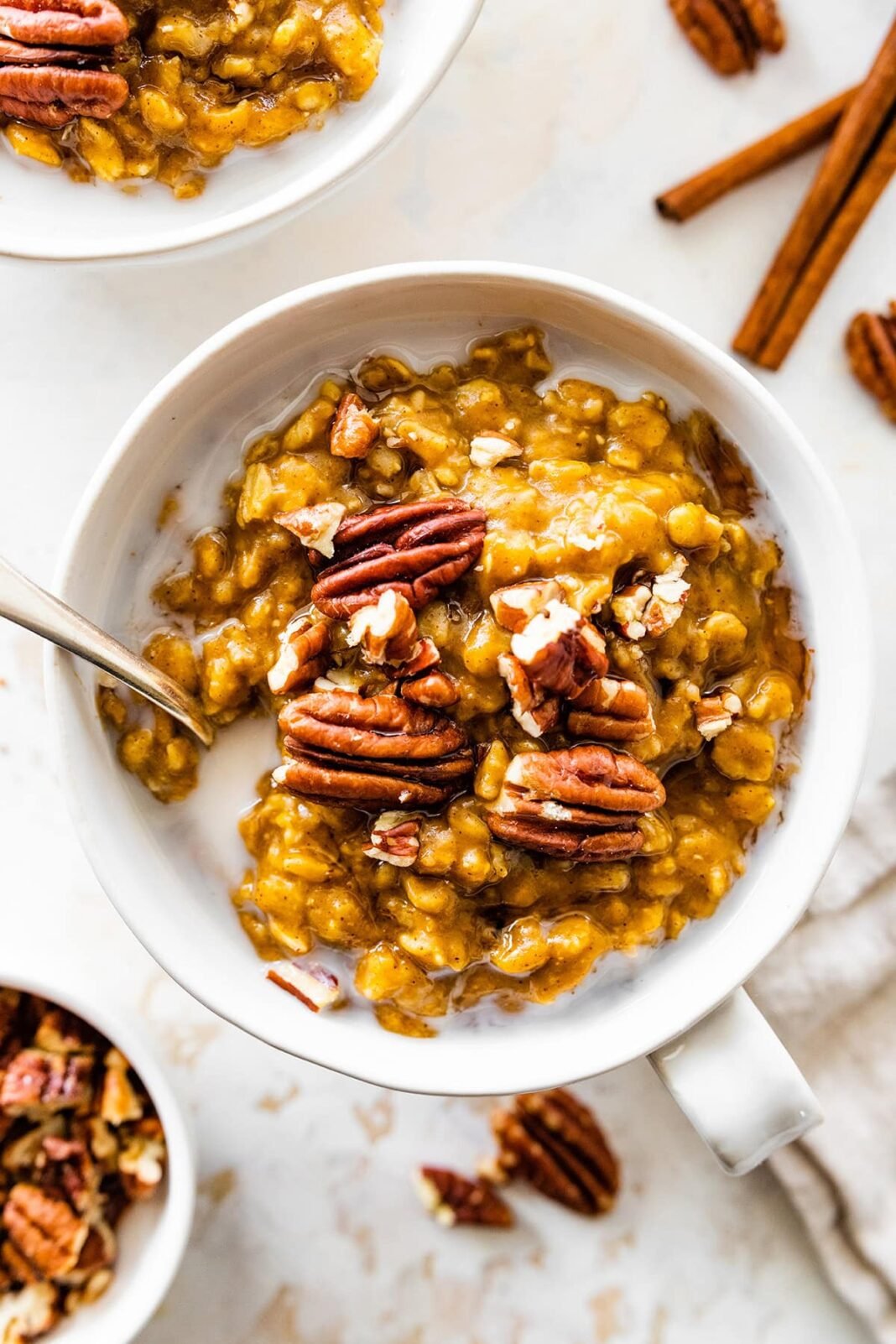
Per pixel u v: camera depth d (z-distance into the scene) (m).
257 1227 0.38
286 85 0.34
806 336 0.36
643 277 0.36
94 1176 0.36
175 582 0.32
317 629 0.31
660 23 0.36
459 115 0.36
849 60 0.36
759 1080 0.31
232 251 0.36
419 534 0.30
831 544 0.31
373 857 0.31
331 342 0.32
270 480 0.31
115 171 0.34
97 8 0.32
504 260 0.36
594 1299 0.38
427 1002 0.32
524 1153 0.37
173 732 0.32
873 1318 0.37
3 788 0.37
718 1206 0.38
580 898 0.32
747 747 0.32
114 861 0.31
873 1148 0.37
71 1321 0.36
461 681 0.30
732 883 0.32
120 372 0.36
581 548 0.30
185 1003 0.37
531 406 0.32
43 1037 0.36
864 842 0.37
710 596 0.31
